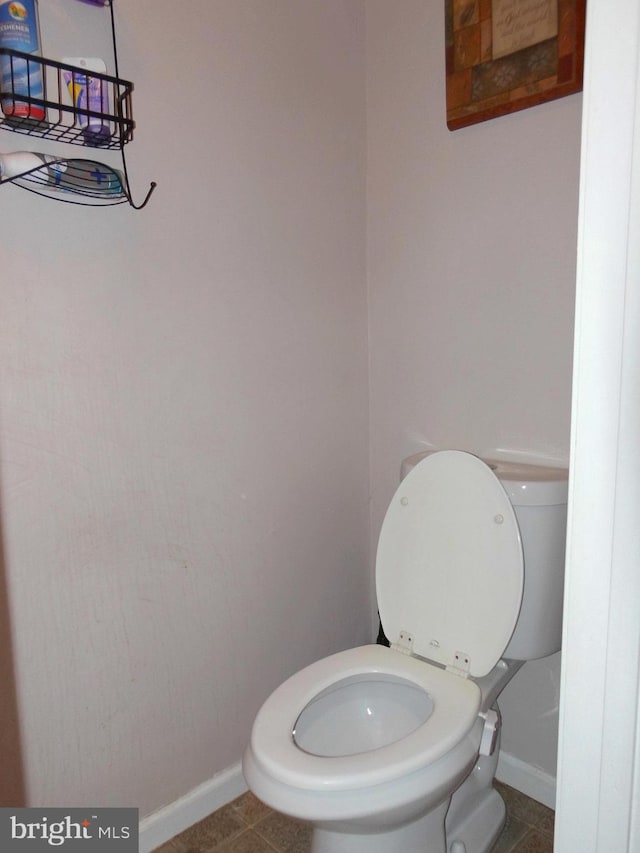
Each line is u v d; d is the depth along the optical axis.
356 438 1.72
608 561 0.49
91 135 1.08
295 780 0.95
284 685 1.19
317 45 1.50
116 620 1.27
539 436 1.39
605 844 0.52
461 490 1.26
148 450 1.28
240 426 1.44
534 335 1.37
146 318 1.25
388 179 1.61
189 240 1.31
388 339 1.67
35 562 1.14
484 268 1.44
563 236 1.29
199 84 1.29
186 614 1.39
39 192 1.09
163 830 1.39
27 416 1.11
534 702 1.48
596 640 0.50
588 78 0.46
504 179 1.37
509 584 1.19
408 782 0.97
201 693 1.44
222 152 1.34
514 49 1.30
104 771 1.28
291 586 1.60
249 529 1.49
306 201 1.52
